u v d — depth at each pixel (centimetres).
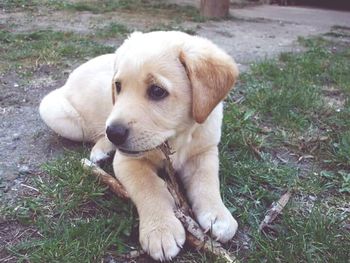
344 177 57
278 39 143
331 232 45
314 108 79
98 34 131
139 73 44
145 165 48
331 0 244
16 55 103
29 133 66
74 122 62
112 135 42
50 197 50
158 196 44
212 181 48
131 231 44
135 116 42
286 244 43
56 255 40
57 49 108
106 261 40
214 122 52
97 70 62
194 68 44
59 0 192
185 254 41
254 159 61
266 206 51
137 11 181
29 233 44
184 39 47
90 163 54
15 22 146
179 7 196
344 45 138
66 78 91
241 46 130
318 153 64
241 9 212
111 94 55
